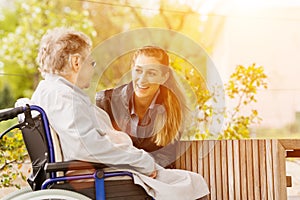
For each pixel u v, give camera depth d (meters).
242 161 2.84
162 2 5.62
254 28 5.14
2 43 6.12
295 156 3.00
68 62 2.36
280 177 2.81
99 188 2.21
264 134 4.82
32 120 2.21
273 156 2.82
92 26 5.73
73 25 5.79
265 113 4.92
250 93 4.29
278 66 5.11
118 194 2.26
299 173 4.11
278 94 5.00
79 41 2.39
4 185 3.60
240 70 4.29
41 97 2.29
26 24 6.07
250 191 2.84
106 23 5.73
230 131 4.18
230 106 4.24
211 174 2.82
